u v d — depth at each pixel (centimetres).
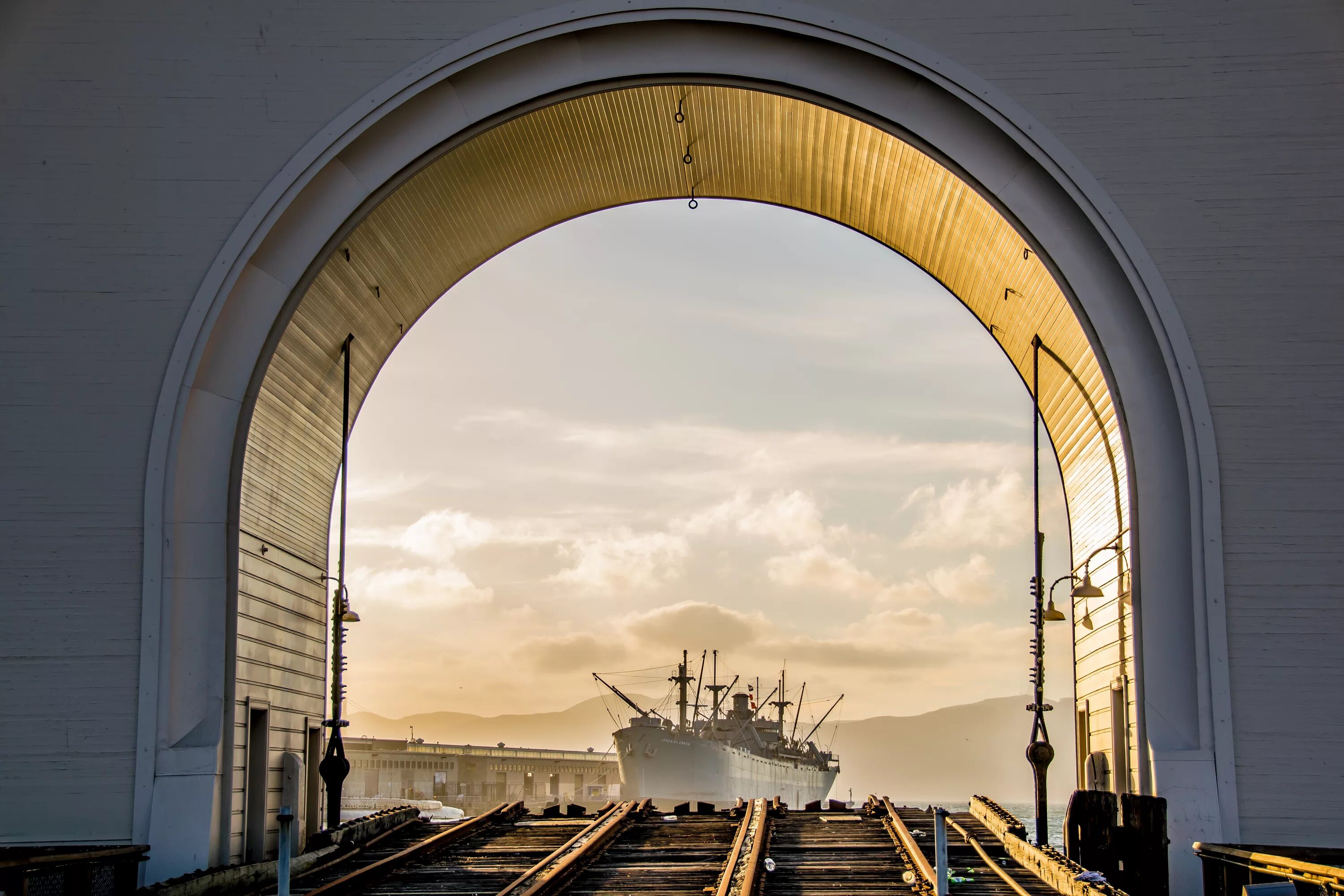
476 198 1850
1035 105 1555
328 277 1681
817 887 1340
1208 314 1508
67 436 1525
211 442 1541
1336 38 1550
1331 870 1002
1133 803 1381
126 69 1600
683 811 2023
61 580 1495
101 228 1566
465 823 1795
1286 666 1435
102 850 1295
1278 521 1463
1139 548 1487
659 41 1602
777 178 1997
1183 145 1540
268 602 1675
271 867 1473
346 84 1592
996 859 1560
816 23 1574
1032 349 1891
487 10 1602
